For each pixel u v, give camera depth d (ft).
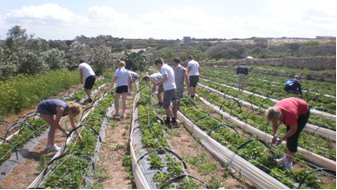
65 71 97.45
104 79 97.66
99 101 59.47
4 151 33.96
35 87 63.57
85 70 59.67
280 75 121.70
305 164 32.30
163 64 45.62
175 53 170.71
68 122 48.62
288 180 27.94
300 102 31.04
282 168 31.30
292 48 200.75
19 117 51.01
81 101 63.10
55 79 77.41
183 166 31.94
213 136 39.86
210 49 199.82
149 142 37.47
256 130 43.73
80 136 37.70
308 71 121.70
